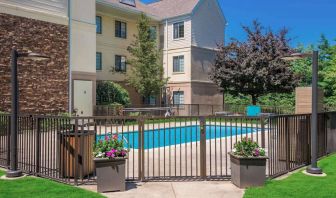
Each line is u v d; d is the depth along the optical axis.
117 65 27.92
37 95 18.52
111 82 24.72
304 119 9.11
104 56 26.88
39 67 18.62
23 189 6.54
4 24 17.11
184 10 29.38
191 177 7.50
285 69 24.72
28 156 8.39
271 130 7.85
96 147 6.59
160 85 25.88
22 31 17.86
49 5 19.19
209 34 30.88
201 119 7.45
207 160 9.69
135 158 9.90
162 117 7.46
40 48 18.69
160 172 8.24
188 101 28.78
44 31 18.91
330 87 27.75
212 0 31.06
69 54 20.19
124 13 27.88
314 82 8.15
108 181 6.45
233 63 25.59
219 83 26.23
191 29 28.80
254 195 6.07
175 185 6.97
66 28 20.08
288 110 24.75
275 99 31.88
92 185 6.92
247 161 6.69
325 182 7.05
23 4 17.94
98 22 26.55
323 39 32.38
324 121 10.47
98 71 26.28
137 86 25.53
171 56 29.98
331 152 11.01
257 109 23.06
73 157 7.41
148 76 25.39
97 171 6.41
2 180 7.32
